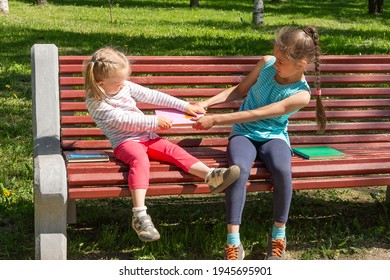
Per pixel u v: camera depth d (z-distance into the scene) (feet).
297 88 13.03
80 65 14.34
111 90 12.67
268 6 78.23
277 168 12.30
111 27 48.47
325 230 14.71
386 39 43.62
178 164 12.39
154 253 13.30
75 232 14.38
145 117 12.53
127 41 38.83
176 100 13.38
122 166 12.28
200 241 13.78
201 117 12.72
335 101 15.38
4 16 54.24
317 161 12.98
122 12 63.05
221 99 13.98
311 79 15.30
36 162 11.97
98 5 70.18
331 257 13.48
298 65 12.51
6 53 33.68
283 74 12.81
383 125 15.33
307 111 14.97
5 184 16.75
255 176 12.58
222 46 37.22
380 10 71.61
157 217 15.33
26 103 24.27
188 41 39.47
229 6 76.54
